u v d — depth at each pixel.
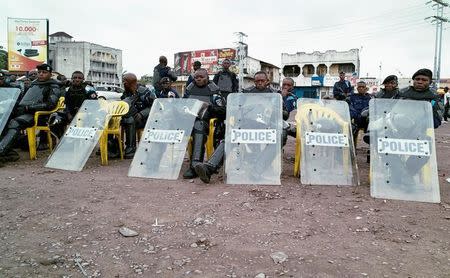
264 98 4.85
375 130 4.39
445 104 17.89
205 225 3.18
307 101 5.04
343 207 3.71
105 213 3.47
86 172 5.23
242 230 3.07
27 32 31.66
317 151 4.74
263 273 2.37
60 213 3.46
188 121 5.06
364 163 6.39
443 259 2.60
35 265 2.46
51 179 4.76
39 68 6.33
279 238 2.92
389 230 3.12
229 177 4.60
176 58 55.53
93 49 66.00
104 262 2.52
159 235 2.97
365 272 2.39
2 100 6.02
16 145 7.11
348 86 9.41
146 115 6.71
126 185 4.48
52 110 6.32
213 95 5.53
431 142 4.28
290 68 54.59
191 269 2.42
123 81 6.68
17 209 3.56
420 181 4.14
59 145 5.67
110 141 6.43
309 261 2.54
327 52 51.59
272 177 4.60
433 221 3.36
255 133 4.74
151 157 5.01
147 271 2.39
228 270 2.41
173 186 4.45
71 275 2.34
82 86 7.14
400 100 4.48
